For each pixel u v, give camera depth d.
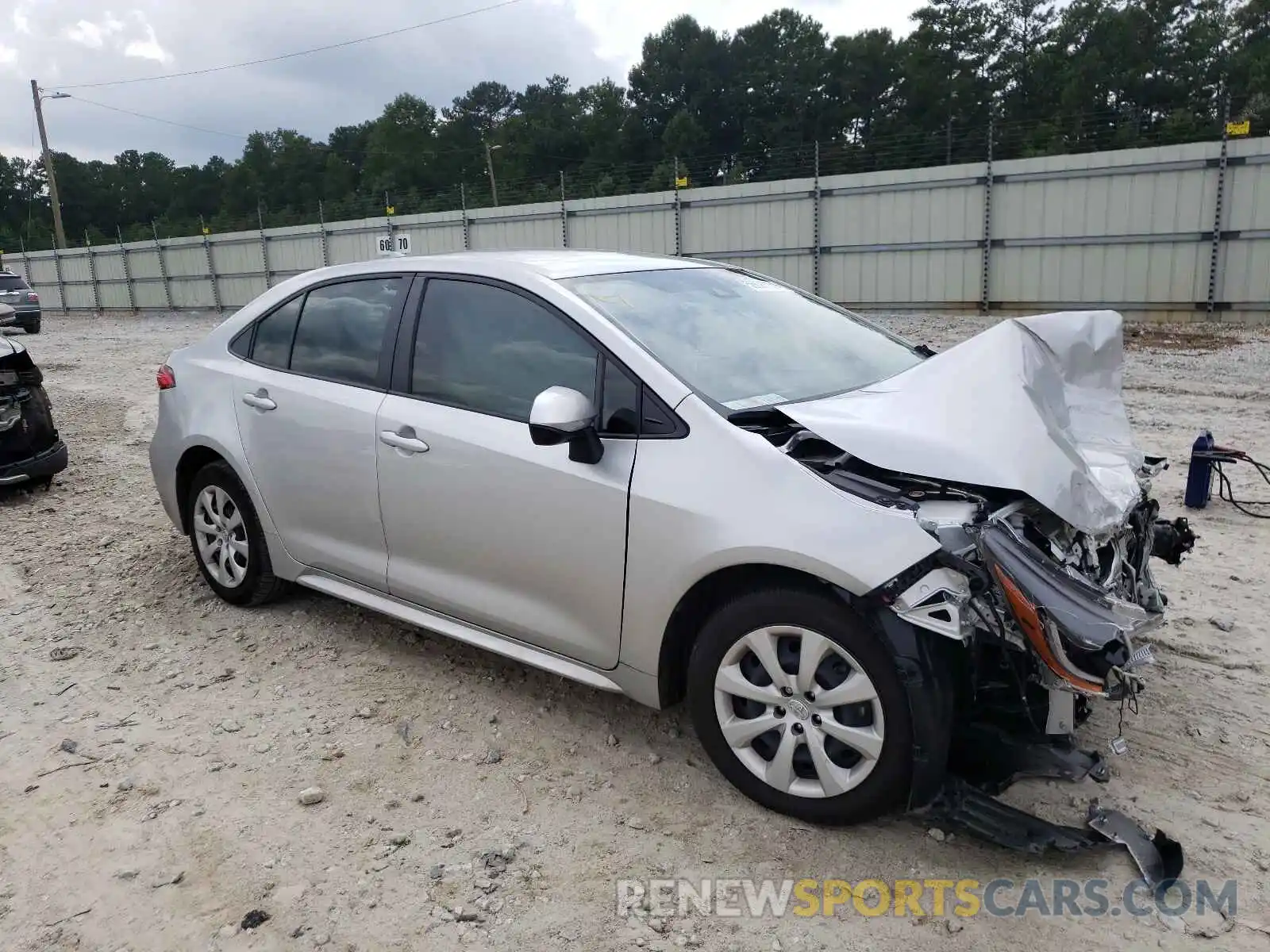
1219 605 4.60
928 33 61.41
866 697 2.79
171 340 23.14
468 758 3.48
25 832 3.12
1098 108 54.56
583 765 3.41
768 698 2.99
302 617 4.77
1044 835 2.68
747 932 2.61
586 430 3.16
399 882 2.84
